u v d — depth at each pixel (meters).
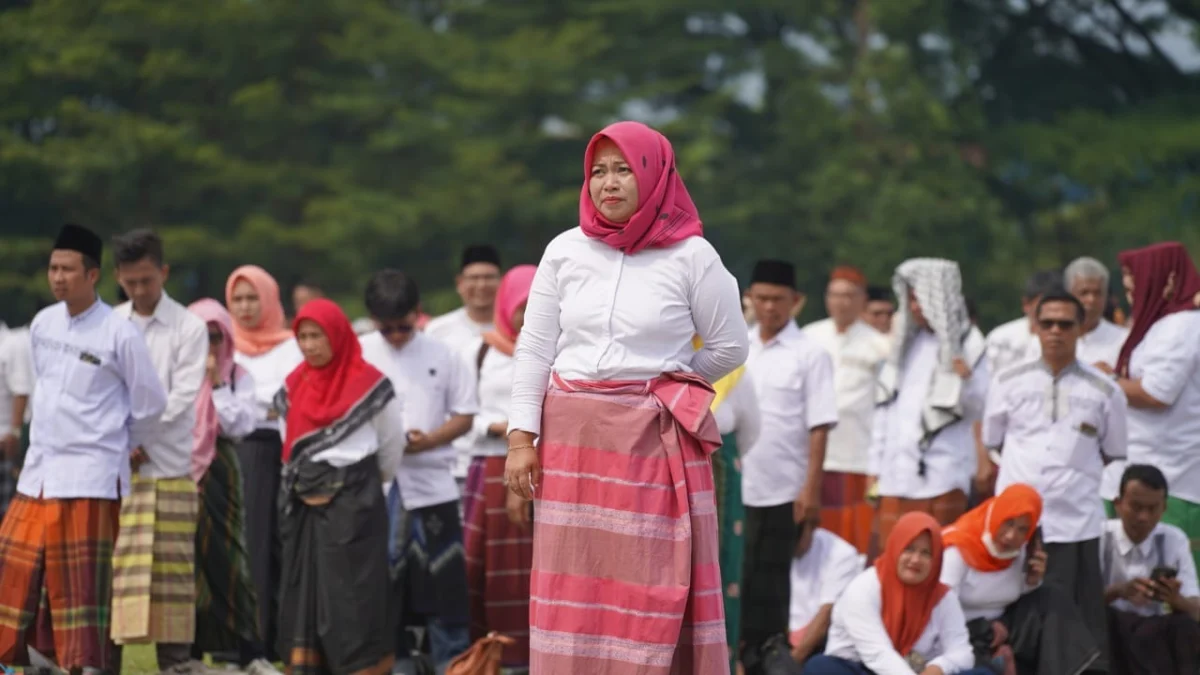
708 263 9.46
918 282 16.50
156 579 14.22
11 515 13.55
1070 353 14.48
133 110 58.56
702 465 9.44
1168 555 14.53
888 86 57.12
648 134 9.47
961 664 13.35
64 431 13.36
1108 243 58.34
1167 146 59.06
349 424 13.69
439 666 14.68
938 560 13.35
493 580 15.07
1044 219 60.44
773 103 63.12
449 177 55.66
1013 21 65.06
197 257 53.53
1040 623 13.98
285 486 13.80
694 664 9.30
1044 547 14.34
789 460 15.38
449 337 18.08
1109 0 64.81
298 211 57.38
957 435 16.31
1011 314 56.09
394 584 14.47
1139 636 14.40
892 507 16.48
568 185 59.06
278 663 16.56
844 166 56.56
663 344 9.45
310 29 57.62
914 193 54.06
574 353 9.52
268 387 16.88
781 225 58.12
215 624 15.16
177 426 14.36
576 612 9.28
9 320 54.84
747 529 15.30
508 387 15.44
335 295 55.69
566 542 9.35
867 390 20.62
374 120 58.47
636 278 9.43
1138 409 15.18
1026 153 59.75
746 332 9.66
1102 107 64.88
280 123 56.62
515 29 60.84
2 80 55.12
